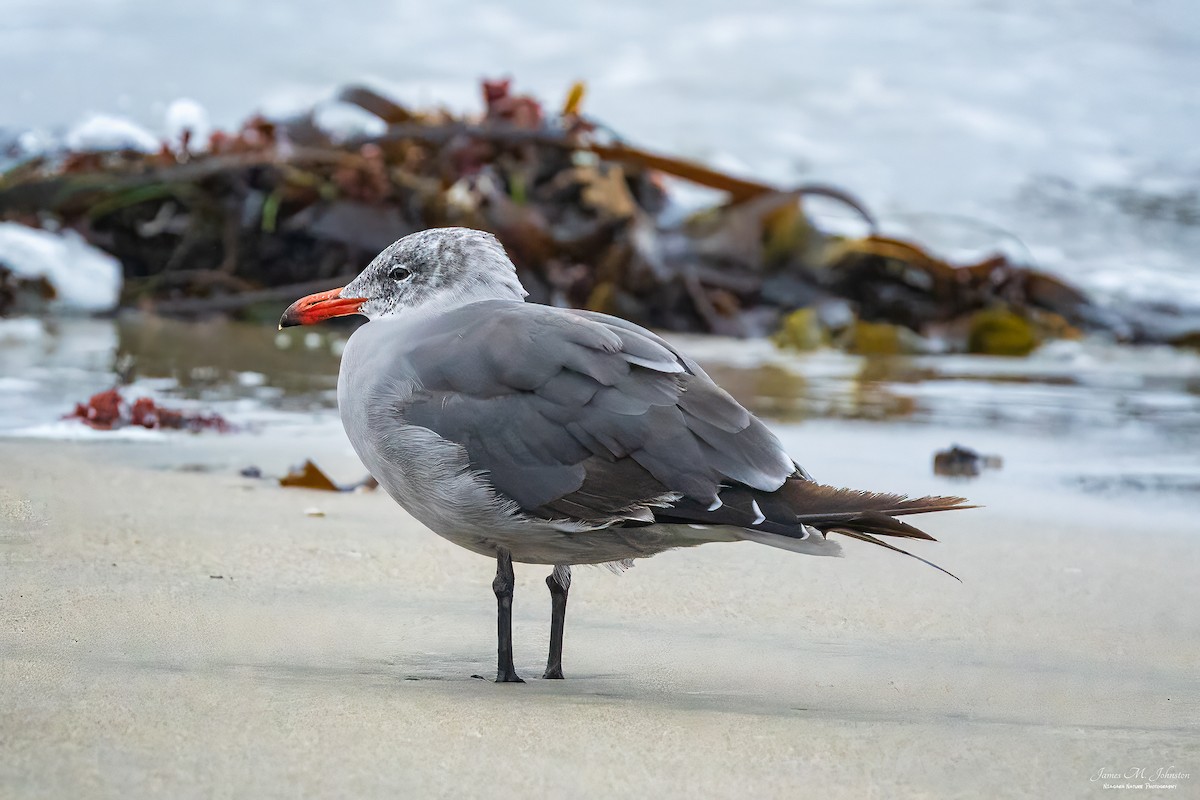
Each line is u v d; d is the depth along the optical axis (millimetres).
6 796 4934
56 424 12664
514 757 5609
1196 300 23109
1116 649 7918
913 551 10047
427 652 7406
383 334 8008
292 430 13070
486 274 8414
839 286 21188
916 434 14164
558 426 7258
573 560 7531
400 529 9977
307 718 5957
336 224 19859
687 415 7195
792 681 7145
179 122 25344
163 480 10945
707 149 28781
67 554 8695
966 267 21484
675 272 20328
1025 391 17062
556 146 20938
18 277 18906
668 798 5266
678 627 8133
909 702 6828
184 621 7512
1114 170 29250
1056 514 11195
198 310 19484
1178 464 13117
